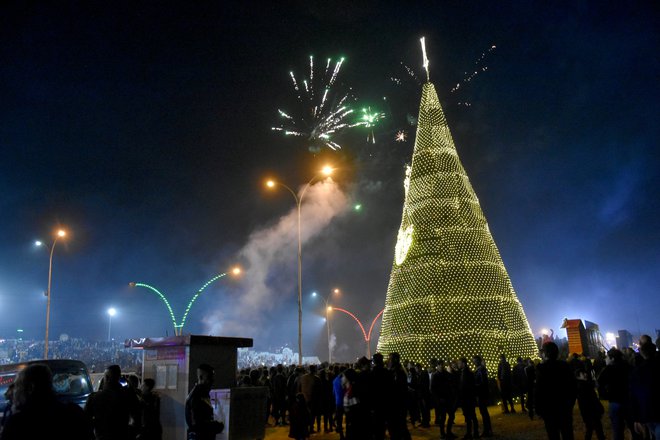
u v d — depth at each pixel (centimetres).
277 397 1930
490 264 2370
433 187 2516
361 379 1001
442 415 1439
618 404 882
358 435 980
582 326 2969
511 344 2227
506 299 2327
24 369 448
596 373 1947
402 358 2277
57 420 434
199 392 834
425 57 2894
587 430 1152
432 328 2253
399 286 2455
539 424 1534
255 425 1222
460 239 2388
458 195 2497
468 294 2280
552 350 845
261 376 2031
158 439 929
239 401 1184
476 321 2233
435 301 2284
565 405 812
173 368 1188
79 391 1334
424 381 1703
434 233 2411
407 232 2500
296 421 1341
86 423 461
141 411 827
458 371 1612
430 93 2778
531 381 1622
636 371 732
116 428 730
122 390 757
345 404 1005
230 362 1281
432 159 2584
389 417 997
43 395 439
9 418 429
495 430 1489
